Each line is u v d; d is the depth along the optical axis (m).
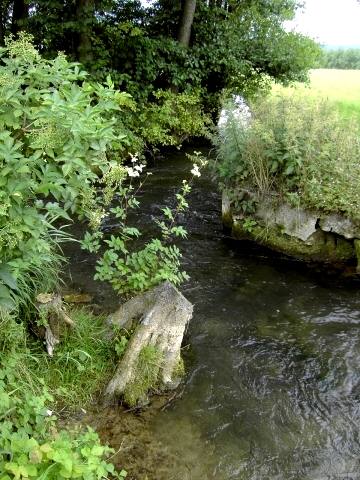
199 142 10.70
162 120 9.09
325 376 3.61
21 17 8.97
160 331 3.19
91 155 2.39
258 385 3.46
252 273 5.06
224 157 5.92
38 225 2.29
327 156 5.29
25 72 2.57
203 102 11.16
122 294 4.18
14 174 2.05
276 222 5.43
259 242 5.63
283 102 6.21
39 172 2.24
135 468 2.65
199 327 4.09
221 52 10.53
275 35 11.50
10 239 2.09
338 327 4.22
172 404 3.19
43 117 2.22
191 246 5.57
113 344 3.38
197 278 4.88
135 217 6.14
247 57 11.23
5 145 2.04
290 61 11.39
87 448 2.22
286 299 4.61
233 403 3.26
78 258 4.88
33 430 2.44
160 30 10.53
